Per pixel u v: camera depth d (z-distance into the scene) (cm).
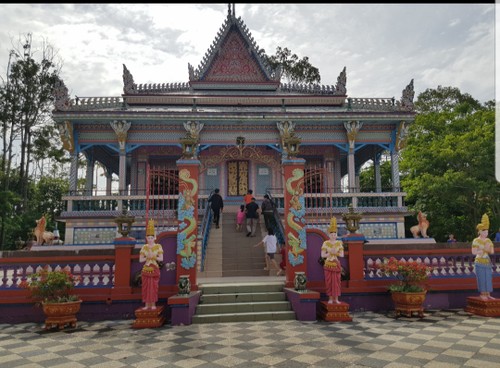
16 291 961
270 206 1645
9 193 2802
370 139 2153
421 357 620
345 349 674
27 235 3059
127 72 2372
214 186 2331
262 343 721
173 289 991
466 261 1134
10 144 3438
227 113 2045
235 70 2631
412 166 2694
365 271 1079
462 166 2528
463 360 602
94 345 726
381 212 1941
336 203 1973
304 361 611
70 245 1814
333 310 927
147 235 924
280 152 2120
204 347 700
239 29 2627
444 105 3769
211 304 973
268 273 1356
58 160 3878
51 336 802
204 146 2116
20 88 3331
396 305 977
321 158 2444
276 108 2397
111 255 1009
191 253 1010
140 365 605
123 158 2006
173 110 2084
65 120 1959
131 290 982
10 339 781
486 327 832
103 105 2119
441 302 1070
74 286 972
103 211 1861
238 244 1580
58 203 4159
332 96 2455
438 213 2786
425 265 1008
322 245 1013
